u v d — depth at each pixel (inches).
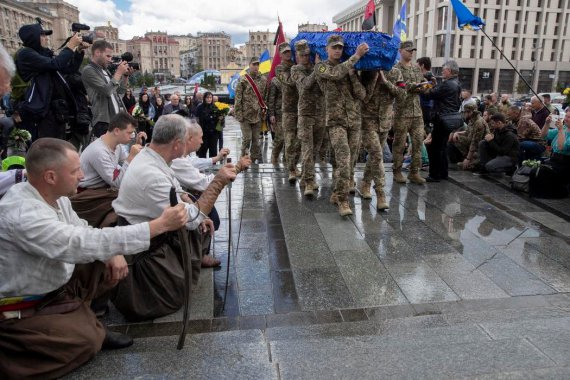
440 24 2133.4
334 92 202.8
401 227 197.3
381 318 125.8
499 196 245.1
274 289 142.6
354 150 214.5
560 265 159.8
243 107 326.6
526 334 103.8
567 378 77.7
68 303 95.9
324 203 232.2
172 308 126.1
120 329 119.6
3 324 87.9
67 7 2984.7
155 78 3836.1
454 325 111.0
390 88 212.5
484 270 155.9
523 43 2413.9
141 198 122.5
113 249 89.3
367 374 84.4
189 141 147.6
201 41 5679.1
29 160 89.0
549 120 278.2
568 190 240.7
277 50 315.6
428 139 279.6
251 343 100.3
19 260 88.1
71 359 90.1
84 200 159.9
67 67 188.2
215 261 158.4
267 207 226.7
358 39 201.6
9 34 2272.4
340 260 163.9
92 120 222.7
